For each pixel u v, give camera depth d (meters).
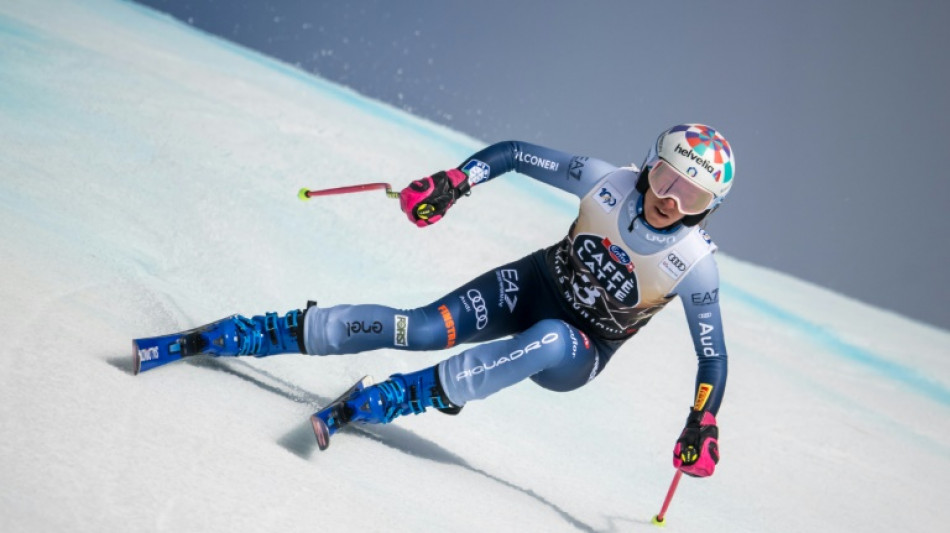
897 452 18.58
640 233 10.64
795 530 13.09
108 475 7.41
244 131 24.27
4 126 17.39
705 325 10.75
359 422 10.27
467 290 11.19
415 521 8.77
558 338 10.52
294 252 17.33
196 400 9.51
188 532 7.06
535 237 26.38
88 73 23.91
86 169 16.81
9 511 6.47
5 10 27.59
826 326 30.11
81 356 9.41
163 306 12.14
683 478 13.80
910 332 36.22
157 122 21.97
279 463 8.75
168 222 15.89
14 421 7.66
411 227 22.22
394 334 10.70
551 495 11.24
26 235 12.62
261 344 10.63
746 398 18.98
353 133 29.64
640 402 16.58
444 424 12.37
